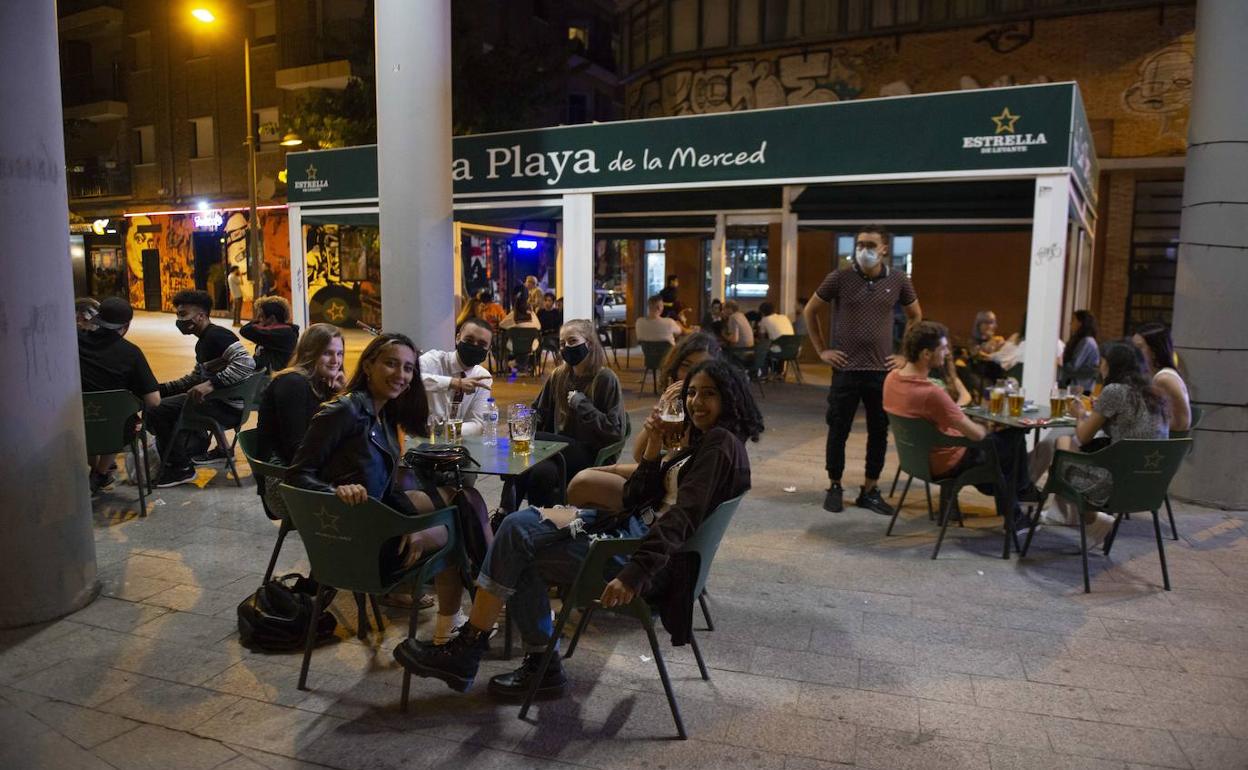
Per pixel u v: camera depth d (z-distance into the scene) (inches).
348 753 119.3
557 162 359.9
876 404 234.1
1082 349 346.0
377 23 285.0
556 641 125.7
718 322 473.1
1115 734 125.5
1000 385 287.1
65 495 163.2
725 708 132.3
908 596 177.5
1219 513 240.4
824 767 116.8
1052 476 188.1
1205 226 243.1
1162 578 187.5
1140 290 584.7
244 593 175.8
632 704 133.3
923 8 606.5
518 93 745.0
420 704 132.7
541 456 165.0
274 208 1032.8
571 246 361.1
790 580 186.2
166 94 1115.9
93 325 233.5
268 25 1032.2
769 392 484.7
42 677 140.7
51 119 157.9
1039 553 204.1
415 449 161.0
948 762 118.3
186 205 1119.0
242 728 125.6
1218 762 118.6
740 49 666.8
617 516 137.8
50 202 158.1
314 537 130.8
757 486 267.7
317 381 181.5
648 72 729.0
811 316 240.5
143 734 123.9
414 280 291.1
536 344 561.6
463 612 164.2
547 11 1145.4
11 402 154.9
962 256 598.5
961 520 226.5
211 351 256.5
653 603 126.2
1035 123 278.8
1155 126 560.1
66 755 118.1
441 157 290.0
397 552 136.6
